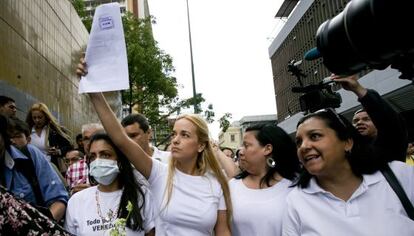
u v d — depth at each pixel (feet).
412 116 10.66
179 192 9.33
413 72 7.25
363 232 6.85
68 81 61.67
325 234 7.01
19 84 40.14
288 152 10.07
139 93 86.94
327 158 7.34
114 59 8.61
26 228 5.58
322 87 9.41
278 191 9.64
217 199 9.53
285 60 127.13
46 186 9.26
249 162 10.01
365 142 7.78
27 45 43.55
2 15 36.83
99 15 8.74
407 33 6.21
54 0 55.52
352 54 7.50
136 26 84.43
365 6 6.68
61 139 17.44
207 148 9.90
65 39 60.80
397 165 7.70
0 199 5.54
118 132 9.31
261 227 9.18
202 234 9.18
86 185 12.05
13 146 9.20
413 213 6.98
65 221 9.56
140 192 9.70
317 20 97.91
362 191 7.23
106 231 9.04
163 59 85.40
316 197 7.52
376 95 8.97
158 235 9.29
